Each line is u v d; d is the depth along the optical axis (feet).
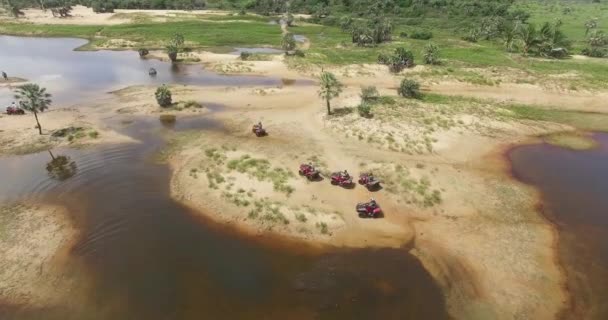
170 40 410.11
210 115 213.87
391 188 138.51
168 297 94.94
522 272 102.47
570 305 92.84
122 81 286.25
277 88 260.01
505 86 266.98
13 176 153.58
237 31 456.86
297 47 382.22
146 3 645.92
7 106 234.38
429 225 120.78
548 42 346.74
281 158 160.76
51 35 461.78
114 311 91.45
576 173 154.30
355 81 283.59
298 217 122.52
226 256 108.47
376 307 91.91
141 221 123.75
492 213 127.03
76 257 108.37
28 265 105.60
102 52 383.45
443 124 191.52
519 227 120.47
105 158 166.61
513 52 359.87
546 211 129.29
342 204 129.90
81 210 130.52
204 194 135.95
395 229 118.73
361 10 585.22
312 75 298.76
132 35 432.25
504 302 93.56
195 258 107.76
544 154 170.50
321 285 98.27
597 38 368.68
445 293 95.86
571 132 193.88
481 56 340.59
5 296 95.55
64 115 215.31
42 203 134.72
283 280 99.96
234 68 312.91
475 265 104.68
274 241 114.21
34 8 640.17
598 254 109.29
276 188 137.49
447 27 504.43
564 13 625.00
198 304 92.99
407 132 181.78
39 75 300.81
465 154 166.91
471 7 542.57
